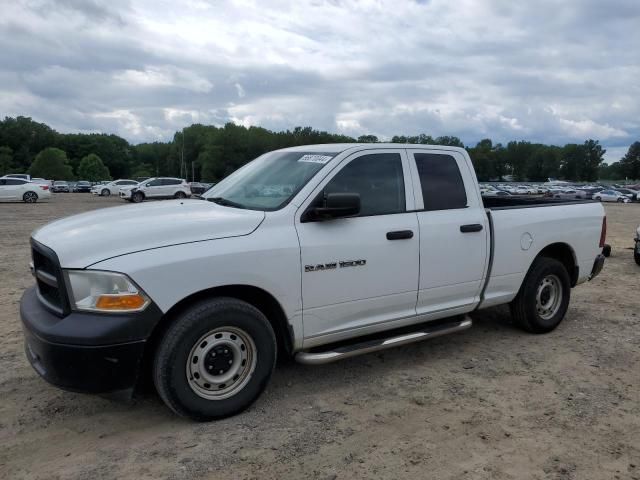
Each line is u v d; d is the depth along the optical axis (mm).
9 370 4418
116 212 3941
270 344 3682
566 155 156875
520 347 5141
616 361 4785
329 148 4367
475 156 157875
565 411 3793
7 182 33281
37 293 3715
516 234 5047
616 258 10938
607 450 3281
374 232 4090
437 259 4457
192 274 3314
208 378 3473
